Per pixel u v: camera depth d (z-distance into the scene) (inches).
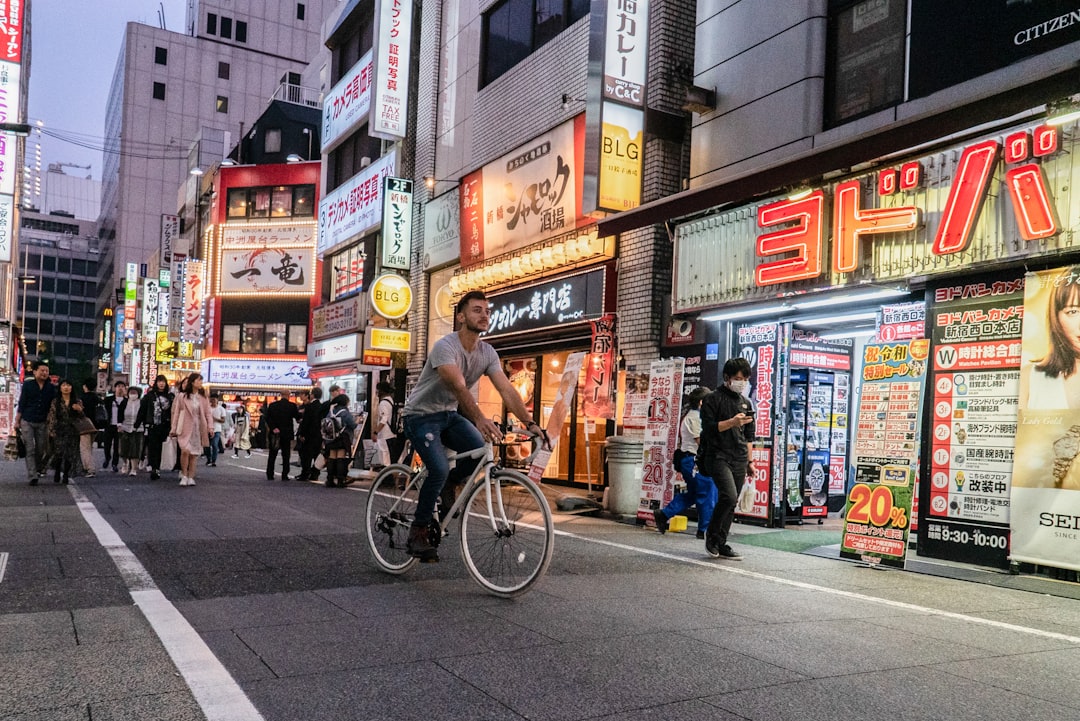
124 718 104.1
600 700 117.3
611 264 478.3
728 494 267.6
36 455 455.5
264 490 452.1
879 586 226.8
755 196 381.4
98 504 351.6
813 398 398.3
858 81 360.5
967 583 241.0
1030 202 263.7
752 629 164.6
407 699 115.0
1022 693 128.7
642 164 439.2
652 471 365.1
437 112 727.1
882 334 327.9
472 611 170.6
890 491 267.1
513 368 624.1
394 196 738.2
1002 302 269.1
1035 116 269.3
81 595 173.8
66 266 4677.7
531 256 537.6
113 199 3208.7
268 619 158.1
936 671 139.6
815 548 301.4
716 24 433.4
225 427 978.1
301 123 1617.9
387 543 213.6
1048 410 249.3
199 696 113.0
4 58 946.7
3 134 992.2
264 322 1494.8
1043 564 244.5
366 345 749.3
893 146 294.4
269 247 1497.3
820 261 339.3
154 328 2037.4
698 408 327.0
